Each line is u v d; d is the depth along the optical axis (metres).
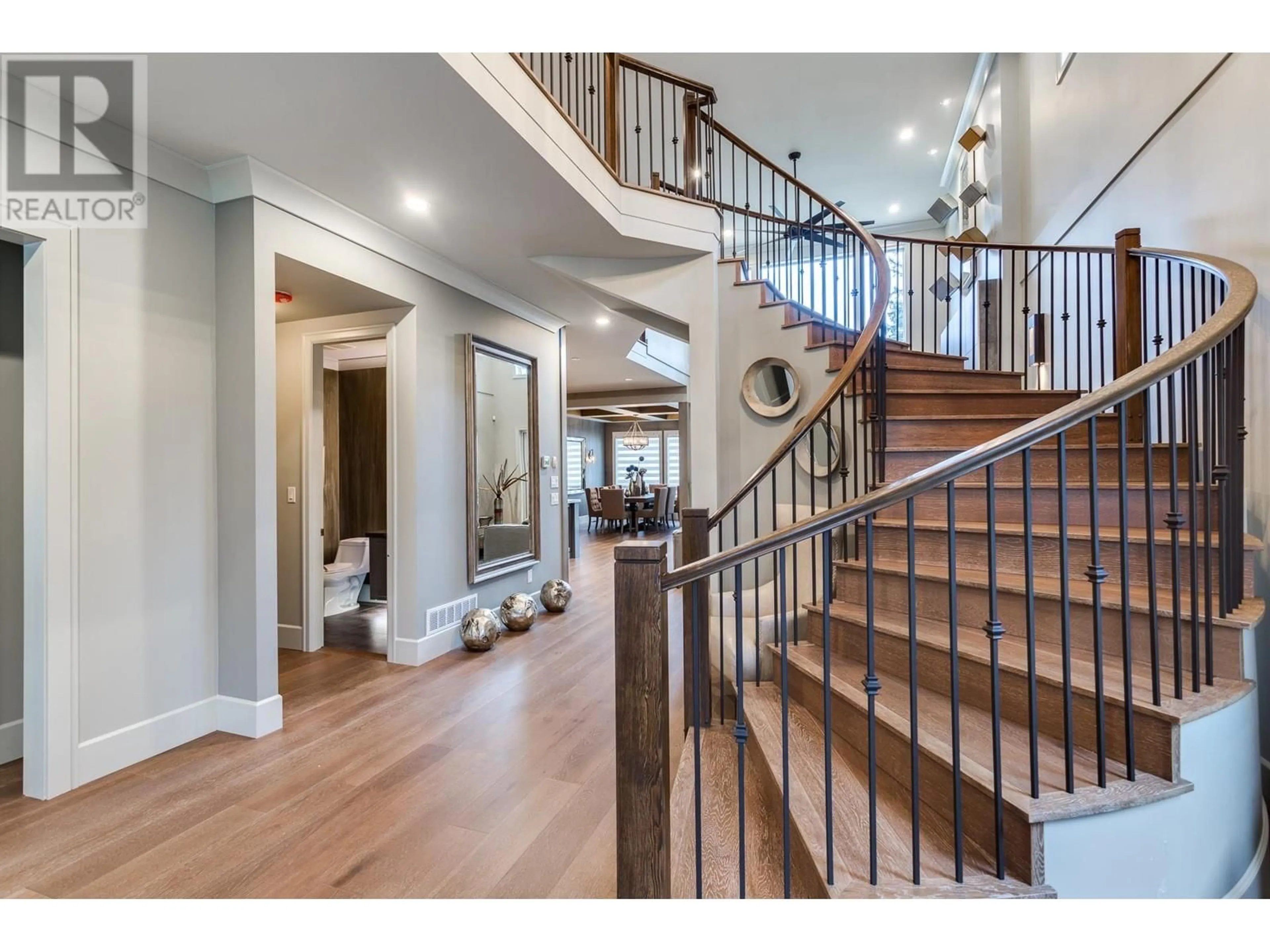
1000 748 1.41
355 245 3.23
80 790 2.19
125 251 2.39
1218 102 2.71
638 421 14.48
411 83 2.11
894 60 5.48
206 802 2.11
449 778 2.29
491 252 3.78
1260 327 2.40
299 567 4.00
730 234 8.63
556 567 5.47
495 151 2.57
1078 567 2.05
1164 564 1.92
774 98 5.98
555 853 1.82
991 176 5.75
